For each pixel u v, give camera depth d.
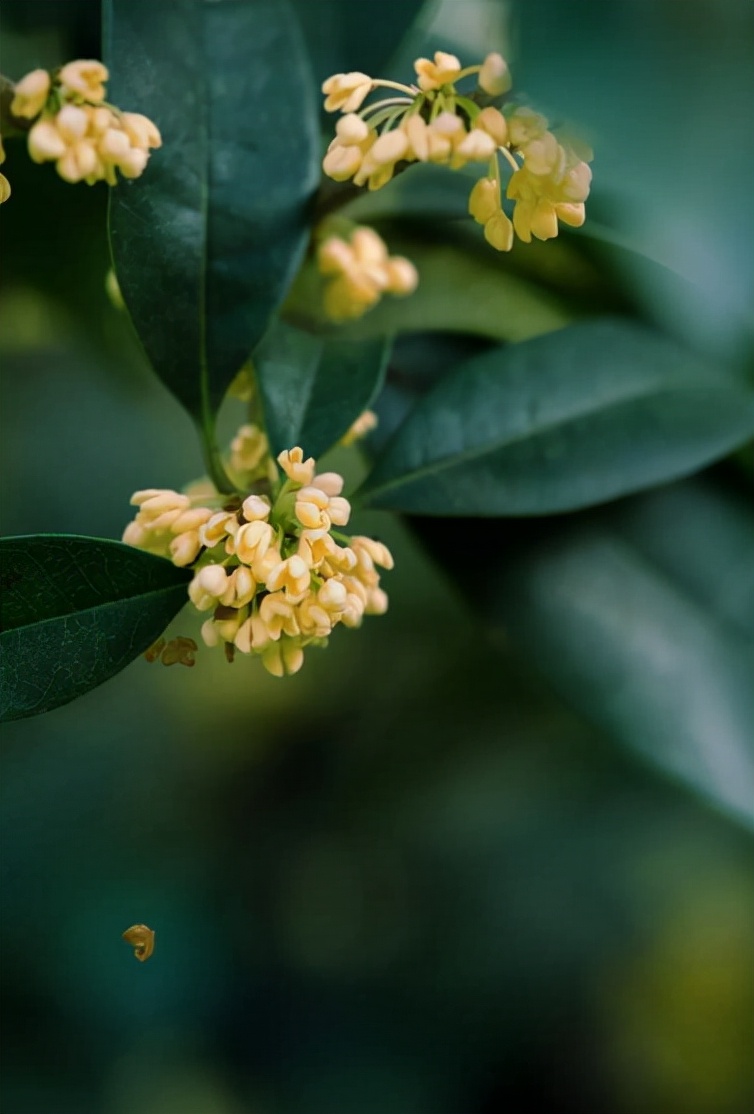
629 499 0.58
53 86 0.46
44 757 0.86
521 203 0.46
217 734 0.88
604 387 0.56
